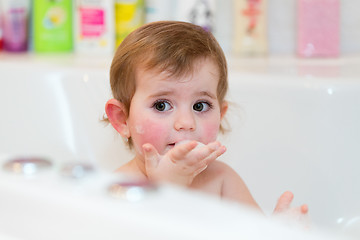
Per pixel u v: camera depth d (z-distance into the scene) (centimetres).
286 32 170
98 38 170
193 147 91
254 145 131
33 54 170
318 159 128
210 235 46
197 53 99
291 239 46
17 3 171
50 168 58
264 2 166
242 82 132
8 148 141
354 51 167
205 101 100
